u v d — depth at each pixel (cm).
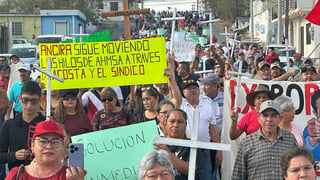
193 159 462
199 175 618
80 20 5350
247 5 6712
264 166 589
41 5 5462
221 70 1124
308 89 800
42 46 747
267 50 2658
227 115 822
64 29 5028
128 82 748
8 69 1137
